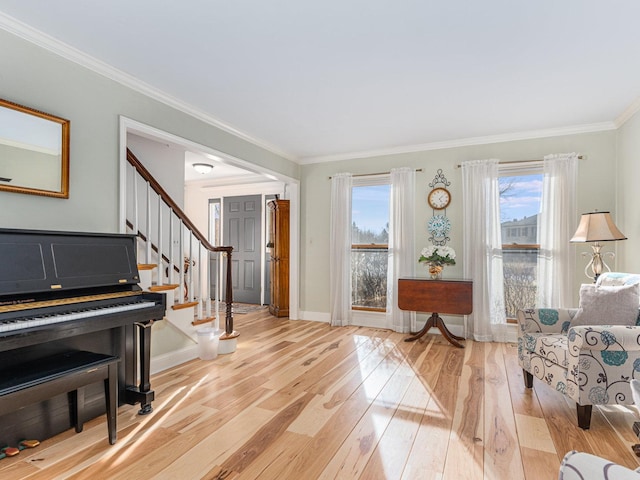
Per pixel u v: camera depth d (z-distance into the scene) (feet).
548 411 7.47
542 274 12.44
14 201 6.56
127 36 7.03
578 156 12.18
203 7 6.15
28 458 5.71
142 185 12.51
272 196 20.66
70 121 7.42
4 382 4.94
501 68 8.27
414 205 14.53
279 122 11.90
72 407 6.63
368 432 6.58
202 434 6.48
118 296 6.99
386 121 11.82
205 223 22.59
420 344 12.59
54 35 6.97
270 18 6.46
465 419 7.10
